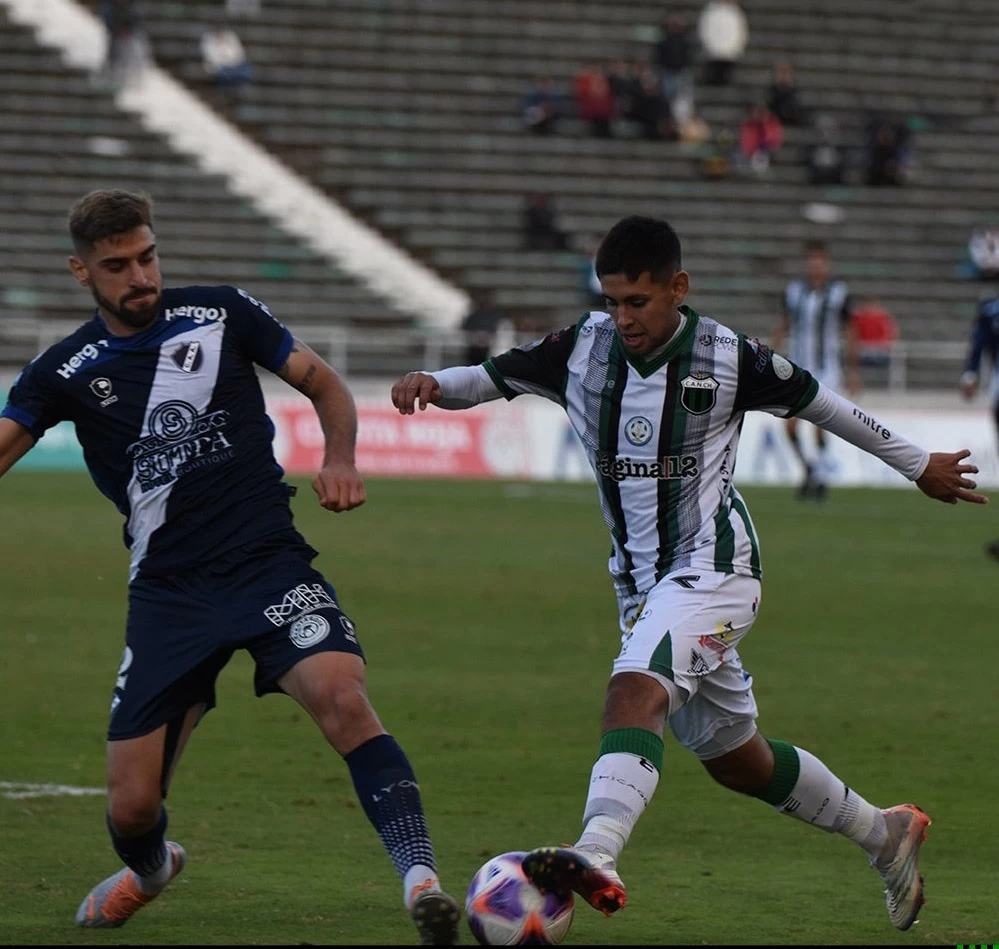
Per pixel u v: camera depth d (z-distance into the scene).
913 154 128.75
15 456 18.02
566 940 18.02
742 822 24.36
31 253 104.31
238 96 117.38
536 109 121.44
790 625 43.69
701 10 134.50
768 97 127.75
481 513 71.88
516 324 109.12
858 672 37.12
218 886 20.17
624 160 121.81
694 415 18.28
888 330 104.81
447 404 19.14
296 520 68.25
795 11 137.00
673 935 18.30
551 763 27.80
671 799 25.83
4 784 25.83
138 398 17.83
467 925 18.80
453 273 111.38
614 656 38.78
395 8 126.62
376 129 118.69
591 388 18.64
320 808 24.56
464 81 124.12
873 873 21.50
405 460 92.62
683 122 124.75
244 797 25.25
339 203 114.00
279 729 30.70
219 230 109.25
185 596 17.64
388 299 108.56
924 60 136.88
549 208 113.69
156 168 111.12
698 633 17.75
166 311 18.11
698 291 113.94
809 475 80.94
